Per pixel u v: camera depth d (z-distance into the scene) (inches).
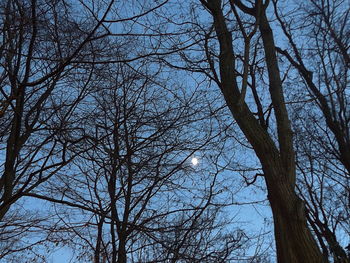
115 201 242.8
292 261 167.5
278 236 176.6
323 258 168.2
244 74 215.6
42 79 183.0
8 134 242.1
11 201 183.6
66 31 217.9
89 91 251.1
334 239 315.3
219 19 244.2
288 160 196.1
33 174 185.9
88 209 192.2
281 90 227.1
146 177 264.4
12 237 242.7
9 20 201.8
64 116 229.6
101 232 248.1
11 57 210.7
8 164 199.9
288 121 213.3
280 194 182.1
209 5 239.3
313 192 351.9
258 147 198.8
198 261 233.6
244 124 205.8
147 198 257.4
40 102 221.9
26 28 211.6
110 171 260.7
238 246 267.4
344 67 328.5
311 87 333.4
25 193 183.2
